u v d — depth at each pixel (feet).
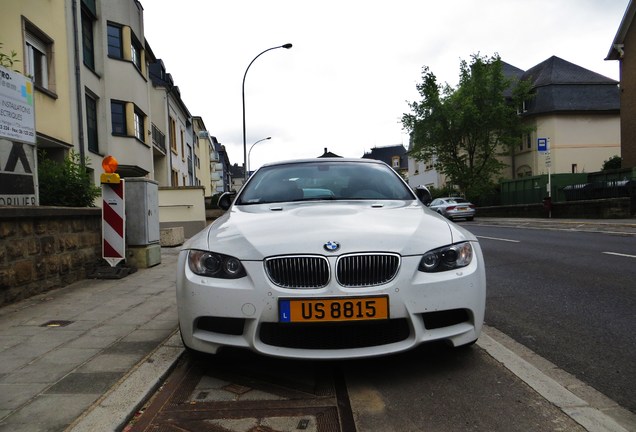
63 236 21.63
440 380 10.41
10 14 34.78
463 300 10.34
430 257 10.30
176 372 11.11
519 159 132.67
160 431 8.36
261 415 8.92
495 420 8.61
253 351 9.87
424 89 113.39
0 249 17.11
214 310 10.07
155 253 28.55
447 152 117.60
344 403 9.41
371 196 14.61
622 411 8.90
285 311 9.74
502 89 111.04
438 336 10.11
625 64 83.25
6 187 18.28
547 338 13.34
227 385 10.34
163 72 96.84
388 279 9.95
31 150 19.70
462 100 112.27
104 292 20.18
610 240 37.32
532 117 124.98
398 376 10.67
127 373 10.66
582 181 81.97
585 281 21.13
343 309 9.70
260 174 16.22
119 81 58.08
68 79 44.14
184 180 117.80
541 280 21.86
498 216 98.99
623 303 16.98
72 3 45.24
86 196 24.98
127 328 14.47
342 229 10.65
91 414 8.66
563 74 126.00
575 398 9.39
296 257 9.95
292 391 10.00
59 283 21.26
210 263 10.45
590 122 122.11
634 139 81.82
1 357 11.80
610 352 12.11
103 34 55.06
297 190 14.90
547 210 75.41
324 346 9.95
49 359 11.63
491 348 12.23
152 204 28.32
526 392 9.73
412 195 14.96
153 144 78.79
